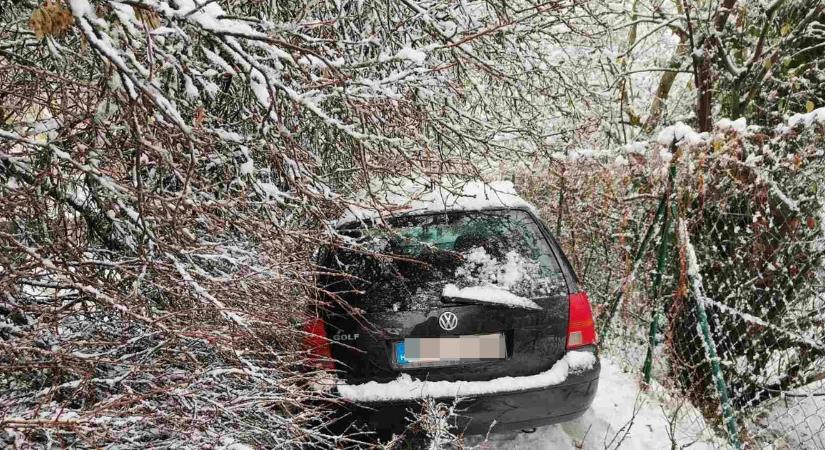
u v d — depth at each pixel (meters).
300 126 3.97
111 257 3.26
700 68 5.97
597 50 6.71
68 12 2.15
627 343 5.56
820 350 4.57
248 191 3.37
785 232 4.60
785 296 4.66
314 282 3.43
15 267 2.70
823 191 4.47
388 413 3.46
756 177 4.62
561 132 5.86
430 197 4.06
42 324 2.68
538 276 3.71
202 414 2.62
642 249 5.17
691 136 4.57
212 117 3.10
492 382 3.51
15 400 2.48
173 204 2.87
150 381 2.58
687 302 5.07
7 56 2.80
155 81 2.64
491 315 3.56
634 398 4.79
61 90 2.85
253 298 3.07
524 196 6.97
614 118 7.38
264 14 3.82
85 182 2.97
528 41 5.20
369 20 4.29
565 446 4.05
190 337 2.56
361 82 2.93
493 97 5.40
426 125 4.40
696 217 5.09
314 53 2.47
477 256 3.74
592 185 6.13
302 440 3.16
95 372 2.68
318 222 3.59
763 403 4.81
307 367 3.53
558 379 3.55
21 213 2.88
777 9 5.61
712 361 4.24
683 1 5.88
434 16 4.16
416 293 3.60
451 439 3.49
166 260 2.97
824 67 5.68
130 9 2.34
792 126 4.33
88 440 2.14
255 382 2.83
